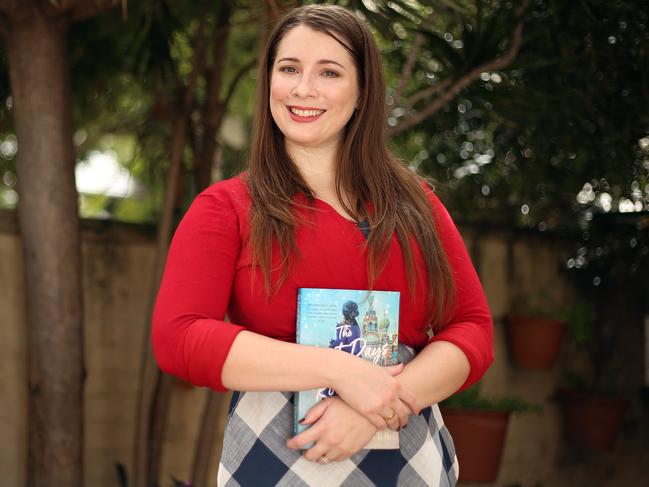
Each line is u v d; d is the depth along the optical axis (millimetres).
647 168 3521
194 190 3469
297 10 1385
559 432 4324
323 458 1220
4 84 3285
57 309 2791
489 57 2762
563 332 3984
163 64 3307
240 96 4883
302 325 1232
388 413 1199
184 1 3258
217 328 1211
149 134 3988
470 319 1395
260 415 1270
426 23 2783
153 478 3141
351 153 1376
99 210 5070
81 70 3623
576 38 3029
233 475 1264
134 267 3359
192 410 3471
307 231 1277
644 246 4203
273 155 1357
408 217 1354
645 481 4508
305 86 1313
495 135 3766
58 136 2807
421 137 3934
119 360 3303
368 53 1372
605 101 3266
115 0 2762
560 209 4211
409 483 1296
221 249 1271
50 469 2775
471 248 3959
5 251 3025
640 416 4578
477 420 3346
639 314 4539
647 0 2824
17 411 3025
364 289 1282
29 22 2768
